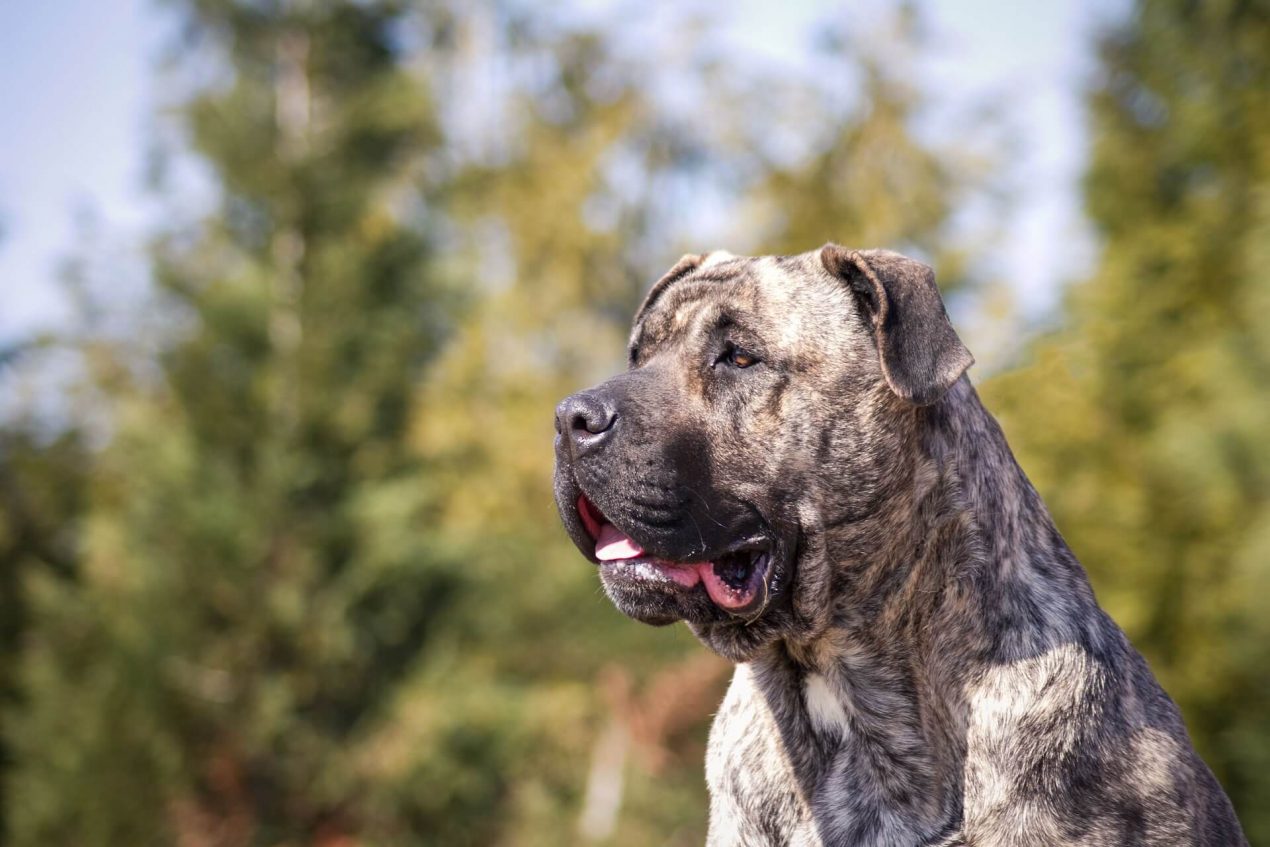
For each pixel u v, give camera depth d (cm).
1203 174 1003
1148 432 966
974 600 379
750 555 400
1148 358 982
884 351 376
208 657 1332
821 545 393
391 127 1466
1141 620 916
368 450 1418
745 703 411
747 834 398
